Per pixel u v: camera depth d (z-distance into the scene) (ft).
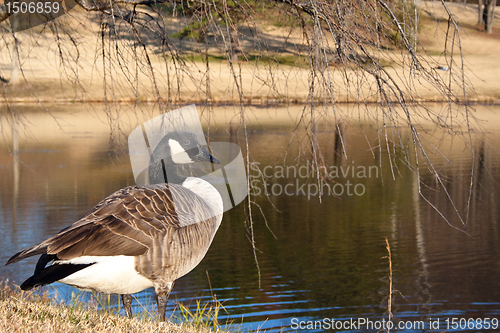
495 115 107.55
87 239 12.66
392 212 49.34
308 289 31.99
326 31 14.93
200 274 34.40
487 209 49.90
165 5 17.12
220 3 15.55
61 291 25.88
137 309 26.32
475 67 148.05
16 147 77.51
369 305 30.04
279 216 47.96
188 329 17.31
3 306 14.94
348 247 39.50
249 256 37.83
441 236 42.27
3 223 42.32
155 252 13.34
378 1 14.24
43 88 122.62
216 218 15.60
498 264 36.04
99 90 86.99
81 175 60.18
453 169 64.44
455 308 29.78
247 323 27.07
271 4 16.22
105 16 17.25
